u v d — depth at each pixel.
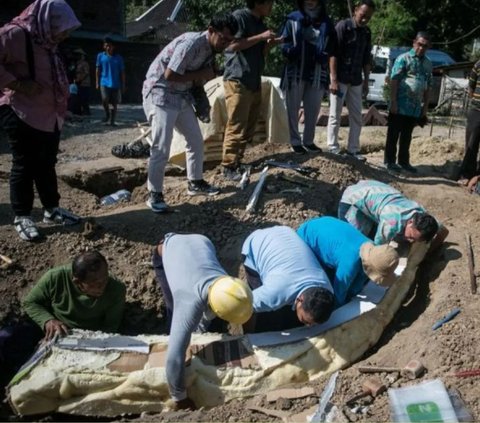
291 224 5.68
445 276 4.83
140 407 3.74
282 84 6.77
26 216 4.98
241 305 3.33
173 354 3.52
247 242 4.65
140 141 8.25
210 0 19.25
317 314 3.71
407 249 5.08
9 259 4.73
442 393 3.36
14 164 4.79
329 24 6.61
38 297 4.28
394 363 3.86
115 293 4.39
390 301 4.57
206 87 7.20
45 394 3.74
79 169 7.04
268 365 3.88
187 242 3.90
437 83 18.80
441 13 25.69
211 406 3.75
